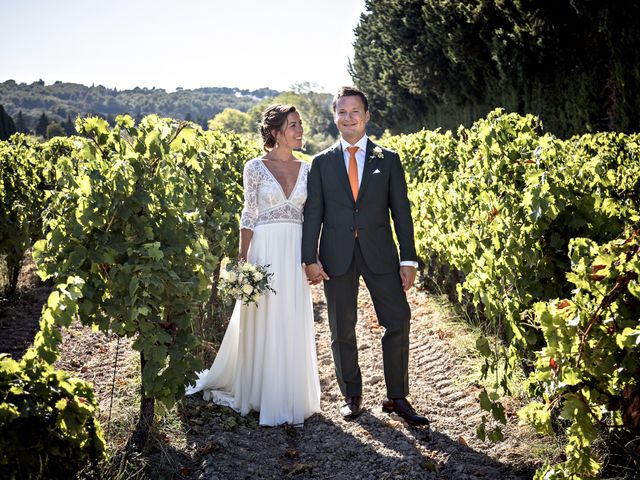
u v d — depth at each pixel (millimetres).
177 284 3229
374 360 5164
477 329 5320
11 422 2414
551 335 2467
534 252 3576
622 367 2432
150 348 3176
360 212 3857
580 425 2408
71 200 3283
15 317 6406
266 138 4012
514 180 4375
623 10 12914
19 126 92562
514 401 3934
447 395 4285
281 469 3316
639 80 13188
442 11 20703
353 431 3770
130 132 3650
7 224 6941
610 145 6844
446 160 7410
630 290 2301
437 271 6902
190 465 3221
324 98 95750
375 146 3949
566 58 15961
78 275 3170
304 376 3957
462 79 22672
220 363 4141
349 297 3930
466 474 3123
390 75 32406
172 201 3688
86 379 4379
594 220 3611
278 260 3934
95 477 2766
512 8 17156
